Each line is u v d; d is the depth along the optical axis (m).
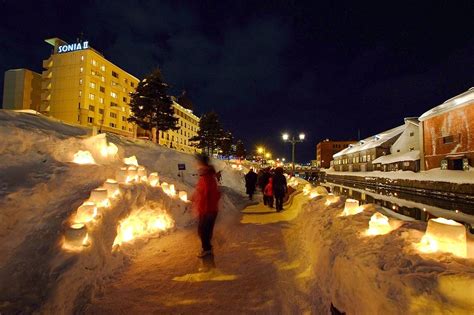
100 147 7.50
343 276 3.09
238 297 3.69
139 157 12.10
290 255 5.41
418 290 2.10
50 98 53.19
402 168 38.16
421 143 34.25
